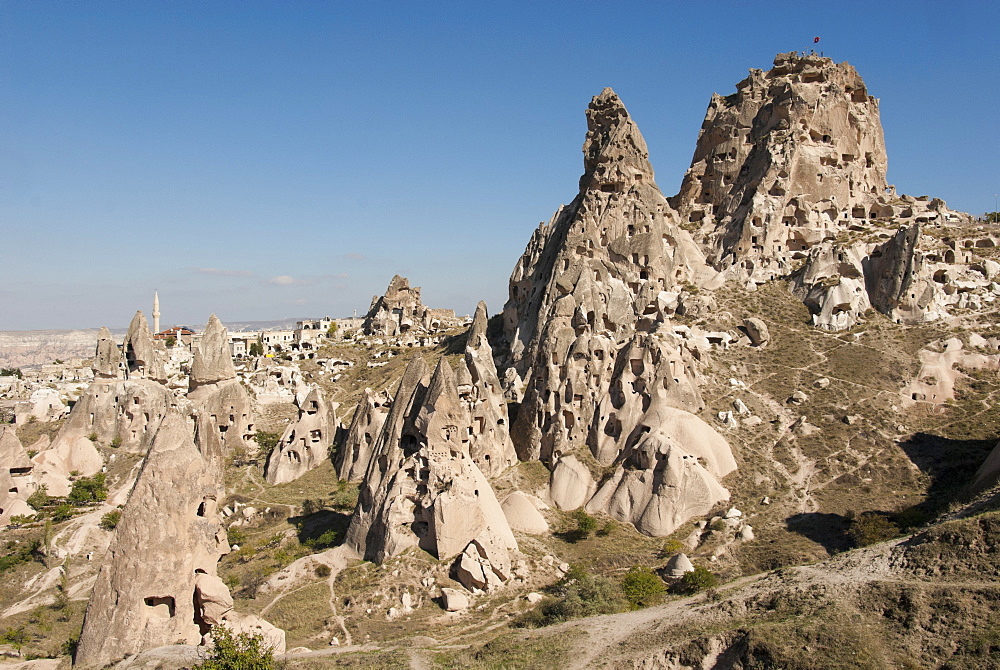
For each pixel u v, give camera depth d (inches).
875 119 4958.2
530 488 2947.8
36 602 2410.2
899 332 3614.7
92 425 3747.5
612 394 3157.0
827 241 4264.3
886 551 1819.6
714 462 2901.1
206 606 1738.4
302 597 2229.3
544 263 4313.5
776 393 3341.5
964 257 4030.5
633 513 2753.4
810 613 1620.3
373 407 3435.0
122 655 1627.7
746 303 3895.2
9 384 5570.9
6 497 2987.2
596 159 4308.6
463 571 2258.9
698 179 4837.6
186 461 1732.3
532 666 1688.0
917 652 1461.6
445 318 6761.8
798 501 2741.1
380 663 1718.8
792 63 4904.0
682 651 1612.9
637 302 3772.1
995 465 2461.9
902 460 2886.3
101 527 2869.1
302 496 3213.6
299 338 6702.8
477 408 3016.7
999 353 3447.3
